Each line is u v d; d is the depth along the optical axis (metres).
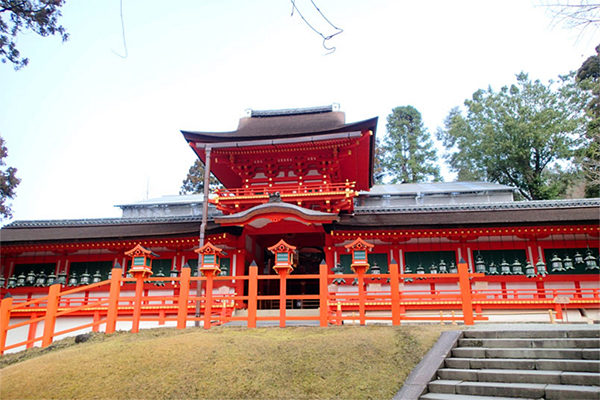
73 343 16.83
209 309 16.97
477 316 23.58
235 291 26.94
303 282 33.66
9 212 33.22
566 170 54.44
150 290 28.22
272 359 12.59
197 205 45.44
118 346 13.73
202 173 66.81
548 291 25.22
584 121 50.72
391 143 72.81
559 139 52.75
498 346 12.76
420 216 28.08
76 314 27.94
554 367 10.84
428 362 12.09
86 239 28.14
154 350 13.16
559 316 24.20
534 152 55.72
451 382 10.89
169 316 27.53
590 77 50.94
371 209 30.44
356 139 27.53
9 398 11.08
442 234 25.98
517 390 9.94
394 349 13.12
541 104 55.03
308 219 23.84
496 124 57.66
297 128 31.39
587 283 25.19
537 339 12.35
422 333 14.31
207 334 14.98
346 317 17.09
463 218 27.14
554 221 24.80
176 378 11.64
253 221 25.41
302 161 29.73
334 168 30.06
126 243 28.25
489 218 26.84
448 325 16.02
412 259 26.77
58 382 11.68
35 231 31.17
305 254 33.34
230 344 13.51
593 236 25.83
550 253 25.89
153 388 11.25
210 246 17.42
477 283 25.69
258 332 15.57
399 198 46.69
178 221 31.25
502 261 25.53
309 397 10.80
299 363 12.33
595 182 43.72
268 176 30.30
